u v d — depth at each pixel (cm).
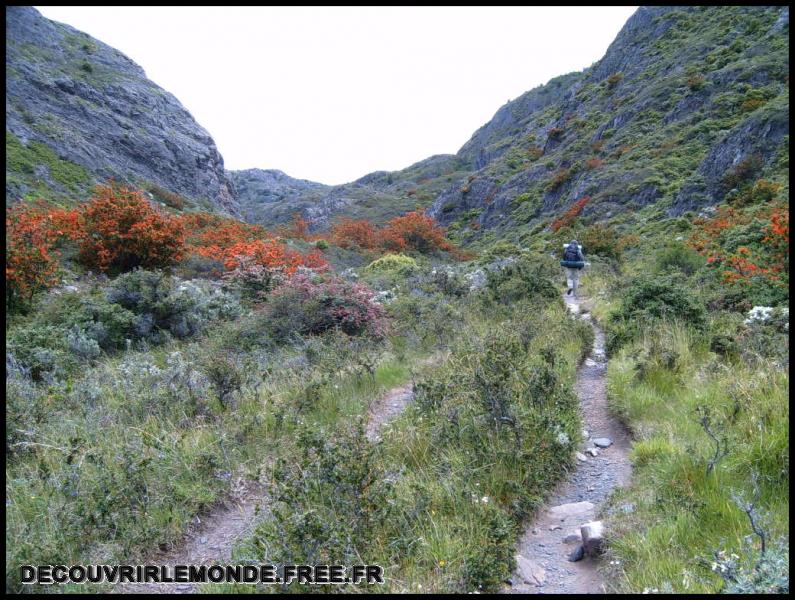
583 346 873
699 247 1527
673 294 836
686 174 2998
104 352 941
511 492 421
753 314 778
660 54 5272
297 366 796
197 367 739
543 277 1329
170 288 1166
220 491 462
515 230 4534
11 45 4247
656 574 301
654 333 751
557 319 991
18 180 2588
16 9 4659
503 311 1107
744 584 260
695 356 672
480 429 489
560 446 482
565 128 5956
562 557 361
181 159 4972
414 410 573
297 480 385
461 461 446
